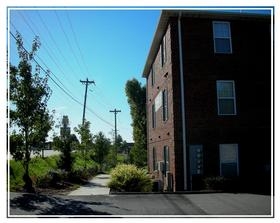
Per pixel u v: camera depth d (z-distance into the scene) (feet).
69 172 82.89
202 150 56.90
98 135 162.50
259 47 60.75
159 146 74.02
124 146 291.58
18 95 51.39
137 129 147.54
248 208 38.40
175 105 57.36
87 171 111.75
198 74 58.34
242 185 51.96
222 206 39.63
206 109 57.82
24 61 51.70
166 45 63.16
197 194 48.32
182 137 56.85
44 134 53.11
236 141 58.08
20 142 50.78
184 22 58.95
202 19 59.47
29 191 49.78
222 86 59.00
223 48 59.77
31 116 51.85
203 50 58.90
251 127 58.80
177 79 57.82
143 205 40.22
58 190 59.00
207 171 56.54
